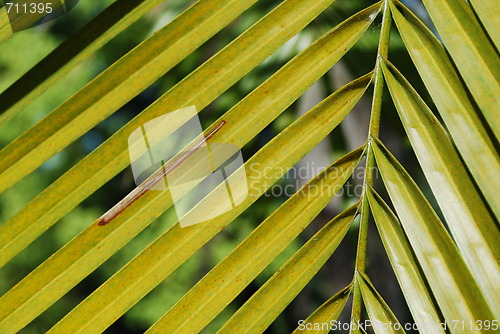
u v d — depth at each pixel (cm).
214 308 106
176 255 107
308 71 108
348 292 109
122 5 107
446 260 103
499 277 101
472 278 102
